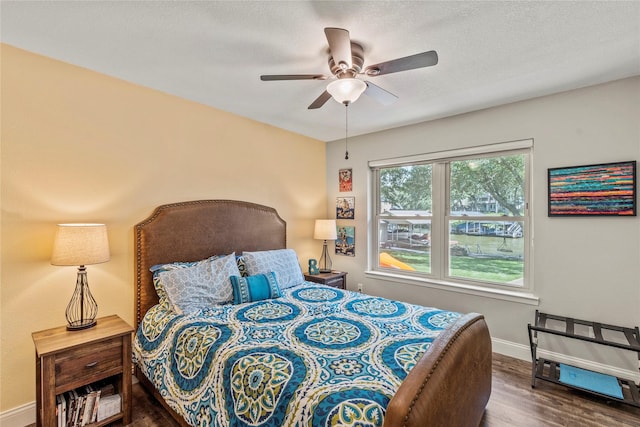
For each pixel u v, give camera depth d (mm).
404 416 1020
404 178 3721
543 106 2658
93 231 1943
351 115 3191
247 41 1831
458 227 3299
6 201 1896
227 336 1779
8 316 1898
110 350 1897
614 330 2275
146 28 1712
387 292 3715
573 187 2512
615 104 2350
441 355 1324
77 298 2139
